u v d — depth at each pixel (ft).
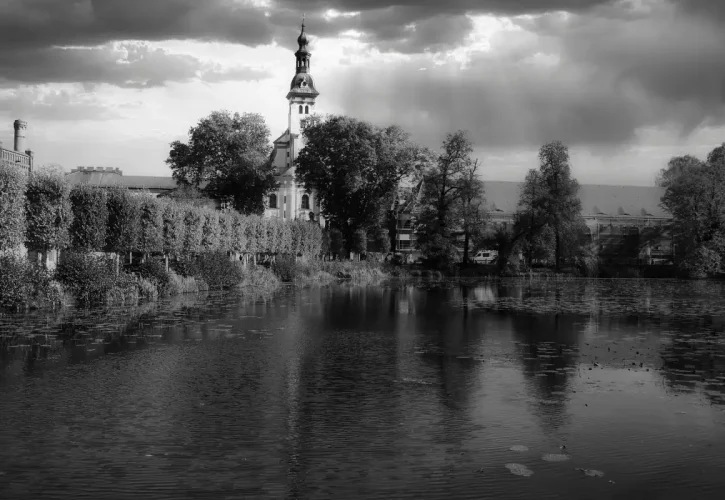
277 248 216.74
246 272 171.32
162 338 67.97
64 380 46.88
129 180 440.45
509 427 35.60
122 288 110.73
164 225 142.10
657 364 54.54
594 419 37.19
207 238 162.20
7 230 93.91
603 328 81.05
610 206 449.06
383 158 256.11
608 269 294.46
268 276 180.96
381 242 348.18
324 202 273.54
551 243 285.64
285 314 95.20
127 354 57.93
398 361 55.57
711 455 31.24
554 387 45.47
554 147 283.38
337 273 239.71
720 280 262.67
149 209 134.51
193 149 290.56
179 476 28.25
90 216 112.27
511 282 234.99
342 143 253.24
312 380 47.37
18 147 184.85
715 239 265.34
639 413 38.45
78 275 103.19
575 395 43.04
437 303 122.72
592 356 58.75
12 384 45.47
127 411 38.37
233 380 47.26
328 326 80.64
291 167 446.60
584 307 114.83
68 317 85.61
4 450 31.37
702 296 149.89
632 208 449.48
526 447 32.24
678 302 128.98
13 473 28.48
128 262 148.66
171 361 54.65
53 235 103.60
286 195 440.86
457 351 61.31
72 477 28.07
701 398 42.27
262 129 295.07
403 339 69.41
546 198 276.82
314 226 253.65
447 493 26.66
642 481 28.07
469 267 293.23
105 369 50.96
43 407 39.17
